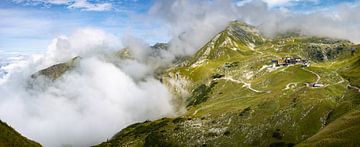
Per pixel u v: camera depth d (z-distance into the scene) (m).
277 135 194.50
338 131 159.12
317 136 166.25
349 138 148.00
